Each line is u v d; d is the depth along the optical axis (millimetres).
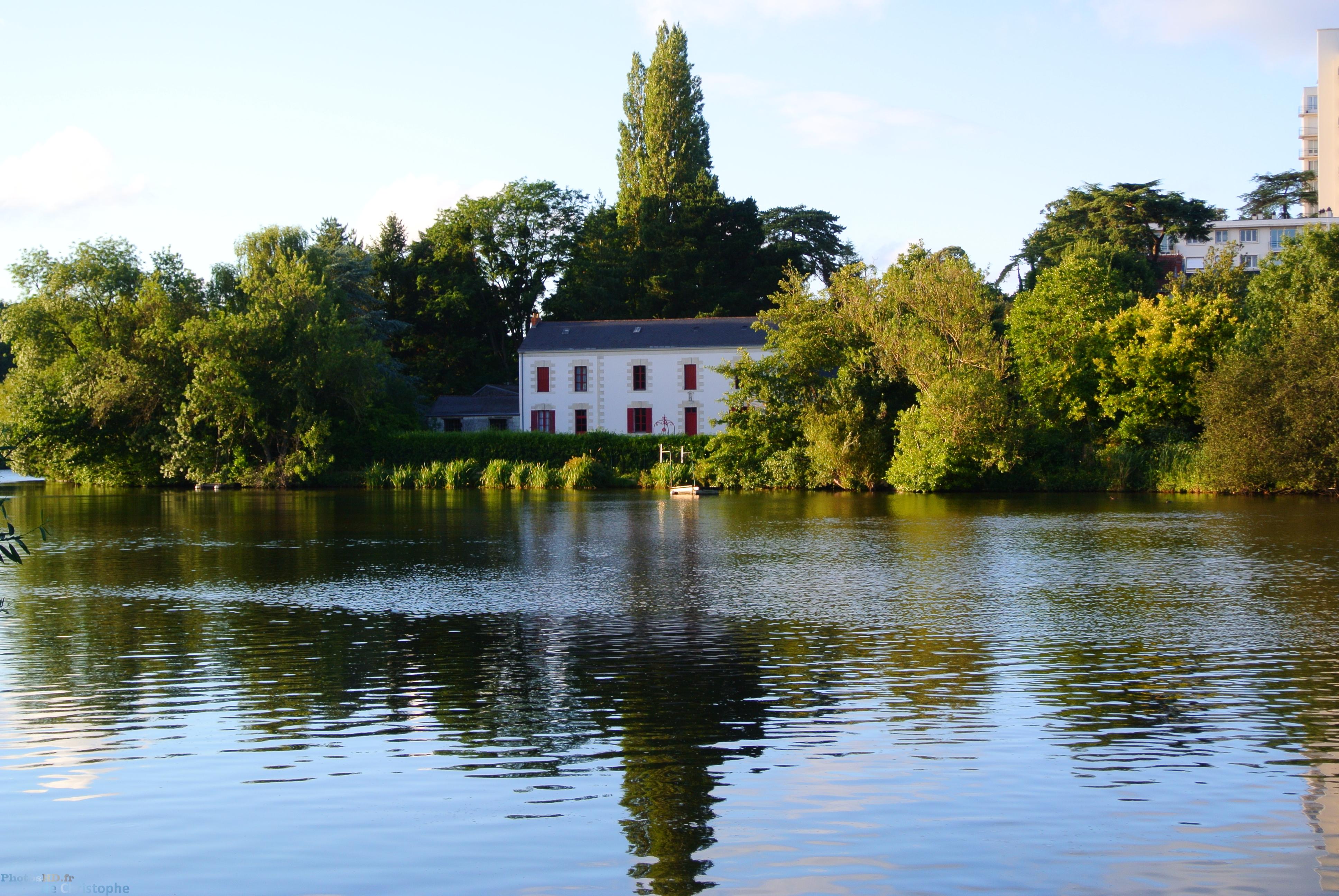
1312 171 124688
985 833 8312
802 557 25562
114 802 9078
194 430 60438
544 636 15797
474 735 10906
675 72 92375
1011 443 51000
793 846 8125
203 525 34719
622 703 12078
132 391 59781
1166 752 10211
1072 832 8328
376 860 7934
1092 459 53094
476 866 7832
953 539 29641
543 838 8297
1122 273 70000
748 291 88750
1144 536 29938
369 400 62750
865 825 8492
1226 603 18453
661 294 85000
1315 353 46125
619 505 45031
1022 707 11820
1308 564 23516
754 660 14172
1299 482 46906
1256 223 120688
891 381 55156
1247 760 9961
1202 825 8438
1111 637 15570
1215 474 48719
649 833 8383
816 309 57719
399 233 98625
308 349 60250
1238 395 47469
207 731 11055
